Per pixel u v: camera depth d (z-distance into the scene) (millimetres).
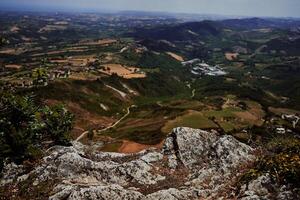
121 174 29000
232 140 33750
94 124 173375
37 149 32875
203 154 33156
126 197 24297
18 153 31625
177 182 28797
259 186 25031
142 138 121312
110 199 23828
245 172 28094
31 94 44219
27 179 27578
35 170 28391
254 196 23594
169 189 26047
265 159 27641
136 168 29438
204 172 29781
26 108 39188
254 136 118812
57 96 187750
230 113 170625
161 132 125625
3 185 27734
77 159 29062
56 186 25672
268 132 135125
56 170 28047
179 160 32312
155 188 27359
